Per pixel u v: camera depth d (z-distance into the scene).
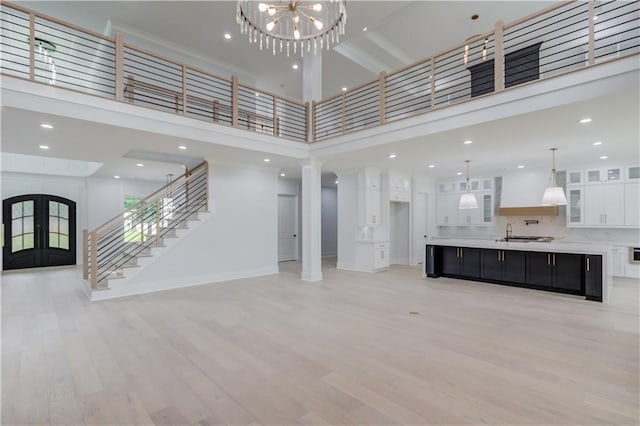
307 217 6.96
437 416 2.12
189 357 3.05
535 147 5.75
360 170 8.26
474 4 5.74
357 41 7.11
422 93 9.05
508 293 5.63
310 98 6.95
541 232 8.45
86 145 5.48
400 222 9.63
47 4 5.68
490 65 6.65
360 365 2.87
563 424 2.02
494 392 2.40
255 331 3.76
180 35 6.72
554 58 6.62
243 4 3.60
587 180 7.48
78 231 9.21
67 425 2.05
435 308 4.70
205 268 6.69
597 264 5.05
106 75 6.34
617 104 3.52
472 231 9.75
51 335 3.65
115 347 3.30
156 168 7.86
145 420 2.10
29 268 8.52
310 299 5.28
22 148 5.72
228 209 7.13
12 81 3.52
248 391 2.44
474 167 8.10
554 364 2.86
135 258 6.07
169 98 7.03
